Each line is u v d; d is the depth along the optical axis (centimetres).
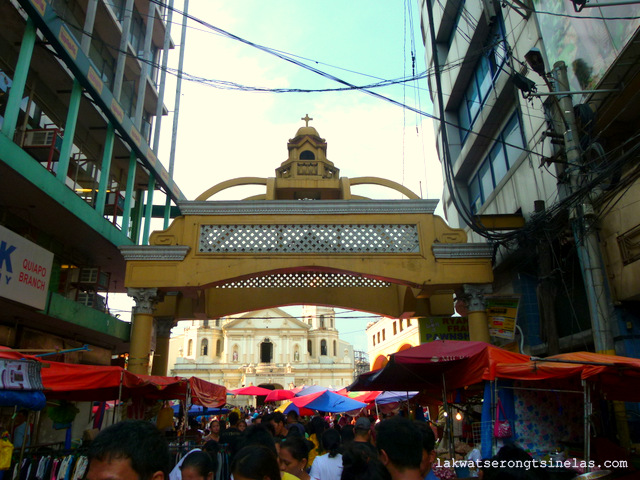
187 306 1323
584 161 790
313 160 1306
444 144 938
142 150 1686
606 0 734
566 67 835
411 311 1238
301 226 1047
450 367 677
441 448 870
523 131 1151
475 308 995
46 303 1113
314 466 445
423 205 1059
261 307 1275
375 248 1031
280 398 1592
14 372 445
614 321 781
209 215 1054
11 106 1003
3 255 919
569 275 969
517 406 620
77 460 671
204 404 1043
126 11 1656
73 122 1252
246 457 262
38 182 1059
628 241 764
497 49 1262
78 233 1352
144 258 1015
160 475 186
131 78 1938
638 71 683
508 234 937
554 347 800
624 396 581
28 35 1075
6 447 588
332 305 1276
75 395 891
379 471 274
